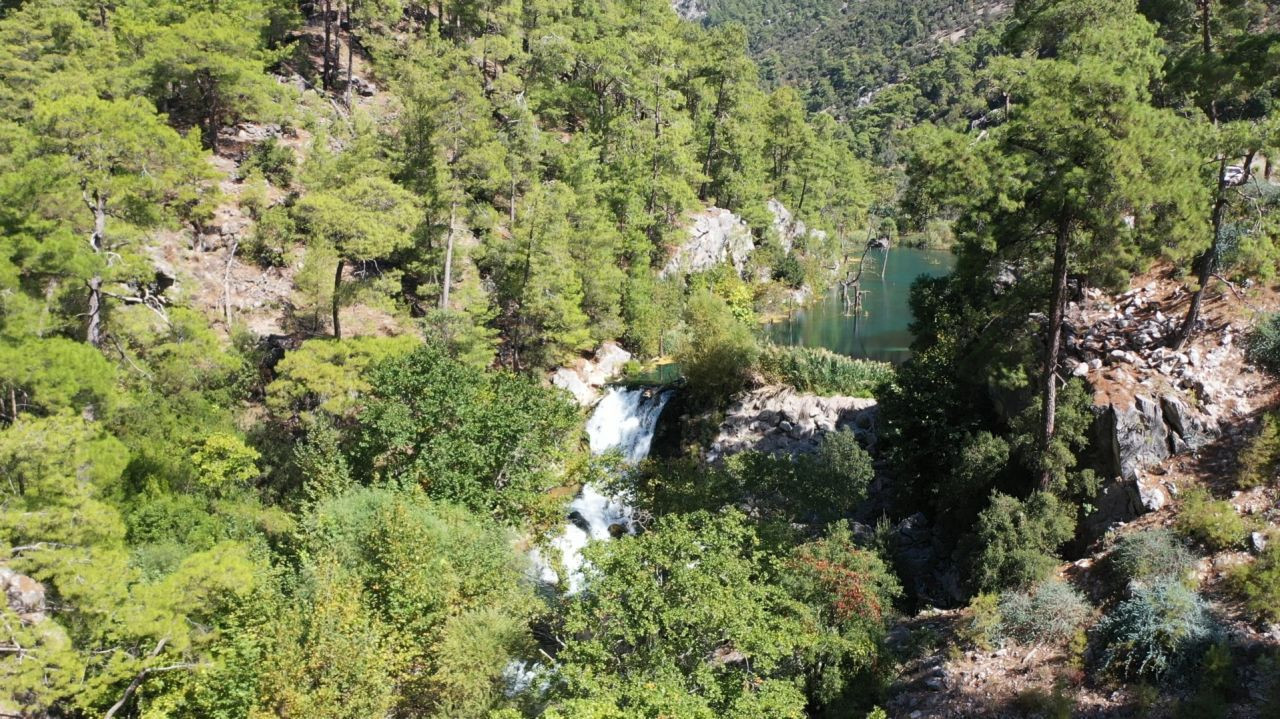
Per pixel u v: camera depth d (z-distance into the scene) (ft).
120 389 94.38
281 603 70.33
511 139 188.34
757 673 65.82
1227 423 74.43
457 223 166.30
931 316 114.62
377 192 131.44
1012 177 67.77
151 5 184.34
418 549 76.02
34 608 56.49
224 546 75.41
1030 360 82.48
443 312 137.39
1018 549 73.26
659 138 229.04
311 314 146.41
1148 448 74.79
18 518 58.03
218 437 96.53
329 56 222.89
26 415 67.97
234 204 158.92
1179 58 87.76
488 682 69.77
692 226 232.53
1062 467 76.43
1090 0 88.63
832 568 72.23
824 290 272.31
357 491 94.48
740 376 137.18
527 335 163.94
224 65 159.53
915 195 77.25
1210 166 82.12
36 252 83.56
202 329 104.63
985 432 87.25
